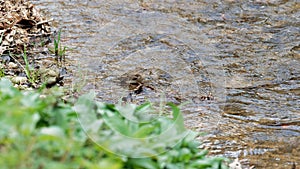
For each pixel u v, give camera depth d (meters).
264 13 13.87
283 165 8.38
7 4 13.64
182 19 13.32
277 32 12.93
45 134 4.73
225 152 8.69
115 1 14.40
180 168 5.34
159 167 5.18
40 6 14.02
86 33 12.62
